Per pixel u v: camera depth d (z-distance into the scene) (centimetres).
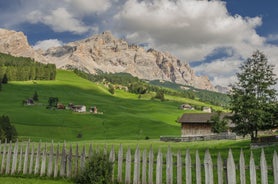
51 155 1834
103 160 1589
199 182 1400
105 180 1548
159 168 1516
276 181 1236
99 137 11569
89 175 1558
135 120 15438
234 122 3619
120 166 1611
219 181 1349
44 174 1834
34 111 16150
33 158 1920
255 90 3538
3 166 1981
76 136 11662
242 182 1301
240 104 3441
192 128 10000
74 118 15225
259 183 1738
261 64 3506
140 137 11531
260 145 3462
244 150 3225
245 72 3556
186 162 1446
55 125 13212
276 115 3475
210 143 4959
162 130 13438
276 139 3662
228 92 3641
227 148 3759
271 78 3478
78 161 1764
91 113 17825
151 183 1519
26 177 1856
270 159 2392
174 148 4094
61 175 1781
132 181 1734
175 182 1770
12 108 16538
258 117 3359
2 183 1645
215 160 2530
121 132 12688
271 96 3478
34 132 11731
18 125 12356
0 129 7962
